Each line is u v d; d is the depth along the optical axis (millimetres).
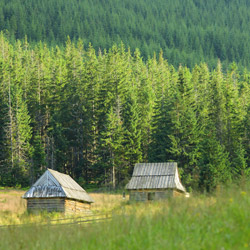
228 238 15523
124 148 141625
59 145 158250
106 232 17438
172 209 17797
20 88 181125
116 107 157625
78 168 152000
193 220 17031
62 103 173625
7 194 111625
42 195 71812
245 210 16719
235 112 154875
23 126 149750
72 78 193750
